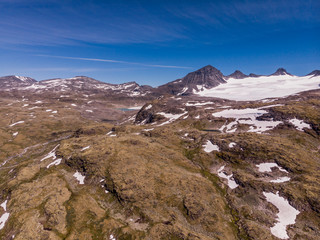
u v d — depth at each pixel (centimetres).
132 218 4116
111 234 3772
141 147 7025
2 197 5244
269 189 4612
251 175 5288
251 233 3625
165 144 7781
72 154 6512
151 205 4366
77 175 5675
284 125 7750
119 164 5716
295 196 4234
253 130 8262
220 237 3600
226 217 4116
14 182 5581
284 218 3909
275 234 3584
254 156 5888
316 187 4309
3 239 3781
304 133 6994
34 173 6022
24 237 3600
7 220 4175
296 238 3456
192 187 4841
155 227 3812
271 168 5344
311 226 3641
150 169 5534
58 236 3712
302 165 5181
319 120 7325
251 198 4534
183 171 5703
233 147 6594
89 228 3906
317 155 5831
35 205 4481
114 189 4812
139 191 4672
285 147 6097
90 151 6412
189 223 3916
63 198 4691
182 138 8456
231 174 5509
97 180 5284
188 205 4262
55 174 5709
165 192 4678
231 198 4644
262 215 4041
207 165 6112
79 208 4369
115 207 4441
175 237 3572
